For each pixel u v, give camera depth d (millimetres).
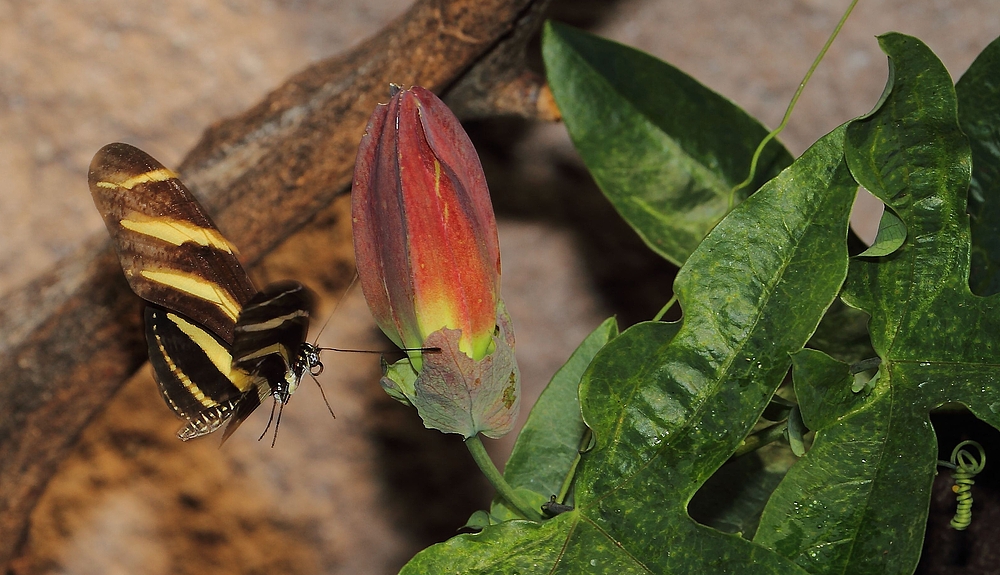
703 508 526
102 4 685
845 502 474
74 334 597
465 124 667
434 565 476
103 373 604
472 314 477
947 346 477
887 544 472
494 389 482
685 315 477
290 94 579
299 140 577
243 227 588
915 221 478
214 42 687
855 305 479
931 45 633
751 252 475
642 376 479
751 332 475
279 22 680
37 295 600
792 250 474
